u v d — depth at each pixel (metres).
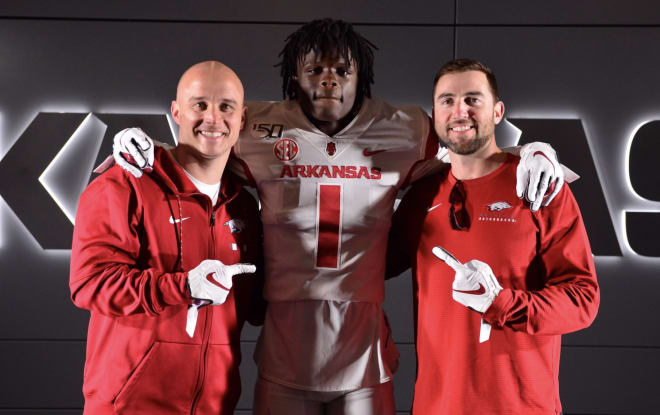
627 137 2.79
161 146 1.64
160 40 2.81
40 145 2.79
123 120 2.80
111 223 1.49
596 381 2.80
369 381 1.62
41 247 2.80
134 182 1.52
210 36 2.82
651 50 2.80
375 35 2.82
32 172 2.79
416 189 1.72
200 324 1.54
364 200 1.65
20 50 2.81
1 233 2.80
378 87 2.82
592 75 2.80
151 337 1.51
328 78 1.59
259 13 2.82
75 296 1.46
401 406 2.84
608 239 2.79
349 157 1.66
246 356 2.84
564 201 1.55
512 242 1.53
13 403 2.81
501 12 2.82
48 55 2.81
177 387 1.52
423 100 2.82
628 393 2.79
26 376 2.81
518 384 1.50
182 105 1.55
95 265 1.46
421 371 1.61
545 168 1.47
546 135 2.79
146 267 1.54
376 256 1.68
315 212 1.64
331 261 1.63
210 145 1.52
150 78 2.81
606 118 2.80
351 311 1.63
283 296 1.64
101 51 2.81
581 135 2.79
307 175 1.65
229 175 1.72
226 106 1.53
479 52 2.82
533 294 1.45
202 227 1.58
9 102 2.81
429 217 1.63
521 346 1.51
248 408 2.83
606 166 2.80
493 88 1.57
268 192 1.68
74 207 2.80
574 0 2.81
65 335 2.81
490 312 1.42
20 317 2.81
